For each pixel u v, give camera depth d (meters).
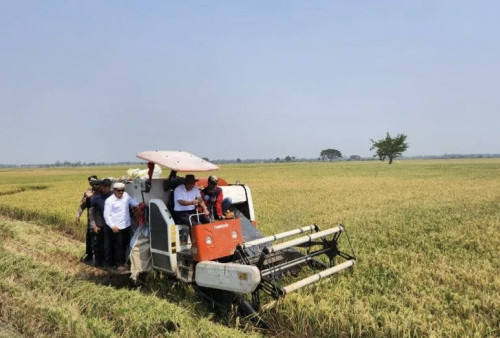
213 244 7.30
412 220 15.20
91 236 9.36
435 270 8.45
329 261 9.24
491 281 7.91
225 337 5.75
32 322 6.33
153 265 8.12
